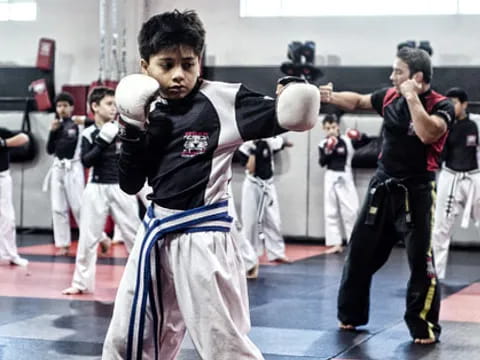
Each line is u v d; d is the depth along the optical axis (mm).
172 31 2855
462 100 8500
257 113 2863
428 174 5074
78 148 10125
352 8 12250
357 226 5305
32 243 11469
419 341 5090
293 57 10586
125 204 6754
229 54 12625
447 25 11898
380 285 7867
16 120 12938
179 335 3129
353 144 11422
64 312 6055
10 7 13453
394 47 12102
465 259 10461
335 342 5090
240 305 2883
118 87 2838
